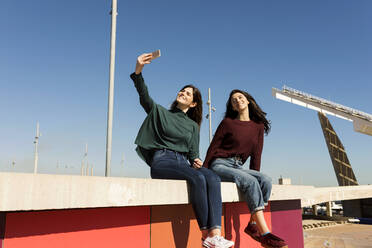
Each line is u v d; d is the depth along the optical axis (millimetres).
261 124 3605
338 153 71625
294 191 3727
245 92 3689
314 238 31297
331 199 31891
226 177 3039
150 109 3074
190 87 3455
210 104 15242
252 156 3506
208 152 3299
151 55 2850
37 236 1807
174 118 3078
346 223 47031
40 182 1579
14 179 1484
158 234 2539
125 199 1958
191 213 2928
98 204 1812
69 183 1691
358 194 36312
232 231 3330
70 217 1981
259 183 2939
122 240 2258
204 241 2301
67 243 1941
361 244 27578
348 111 55562
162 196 2213
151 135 2951
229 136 3330
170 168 2623
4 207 1434
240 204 3545
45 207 1578
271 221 3889
